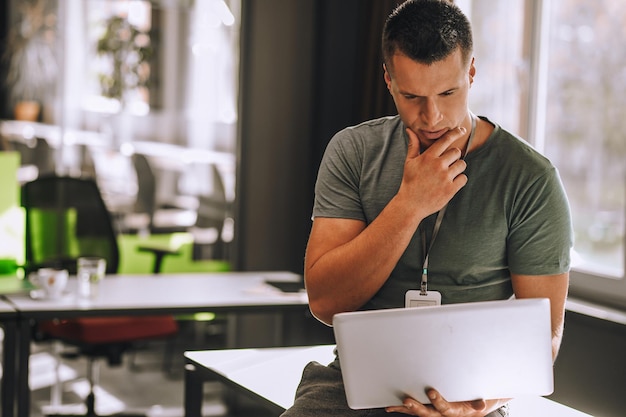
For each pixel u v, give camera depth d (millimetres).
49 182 4234
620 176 3266
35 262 4090
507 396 1709
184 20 4875
